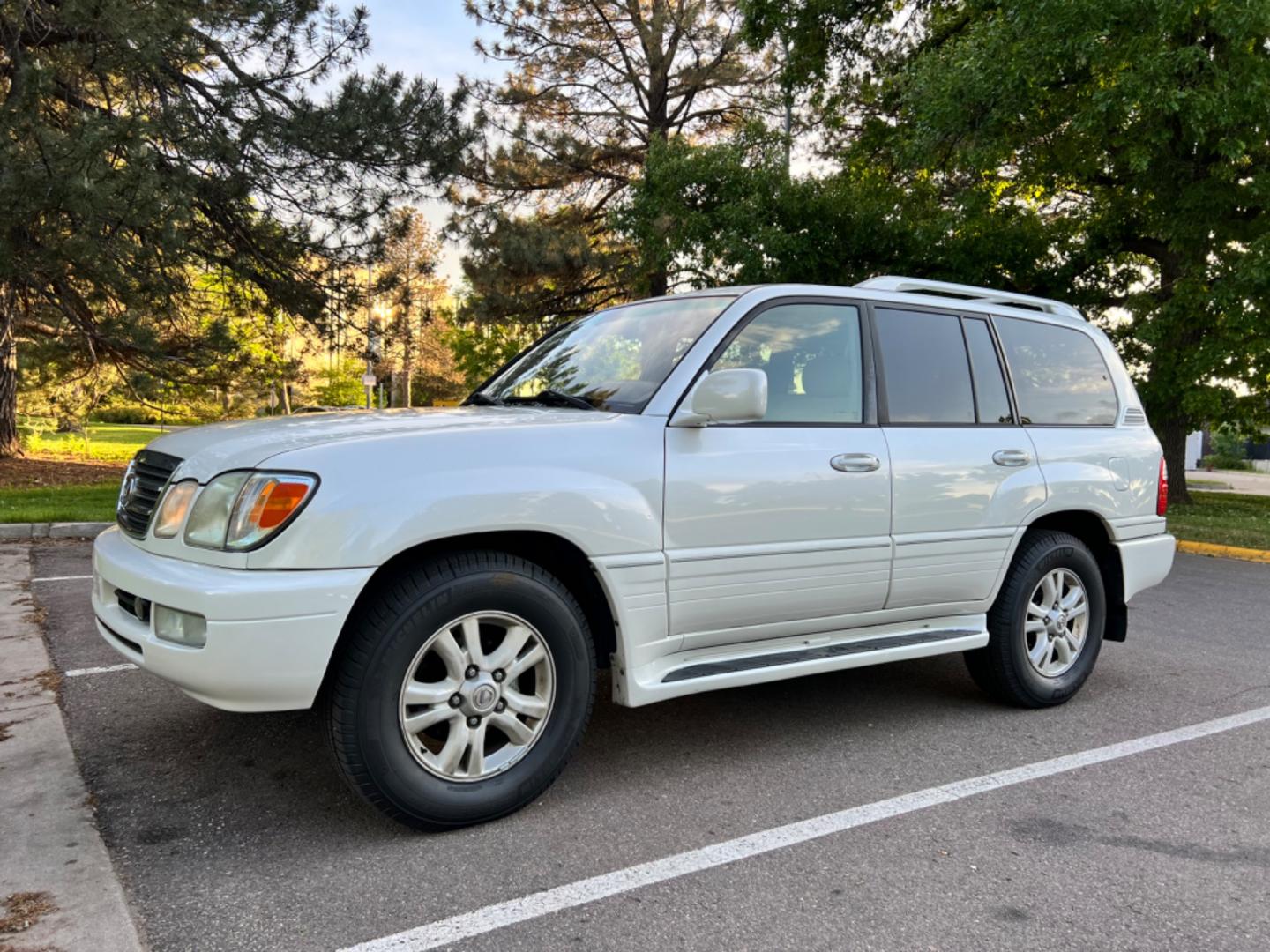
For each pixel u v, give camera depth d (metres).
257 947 2.35
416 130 13.44
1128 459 4.82
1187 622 6.69
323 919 2.48
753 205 13.82
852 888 2.71
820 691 4.81
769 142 14.52
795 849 2.95
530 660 3.14
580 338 4.34
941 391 4.25
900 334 4.18
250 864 2.79
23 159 9.80
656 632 3.39
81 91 11.70
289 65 12.65
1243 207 11.25
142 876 2.71
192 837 2.97
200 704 4.25
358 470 2.85
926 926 2.50
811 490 3.69
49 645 5.19
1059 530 4.74
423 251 17.05
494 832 3.04
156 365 15.21
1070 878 2.79
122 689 4.45
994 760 3.79
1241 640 6.11
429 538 2.88
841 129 17.06
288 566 2.73
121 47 10.77
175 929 2.42
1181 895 2.70
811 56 14.80
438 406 4.17
